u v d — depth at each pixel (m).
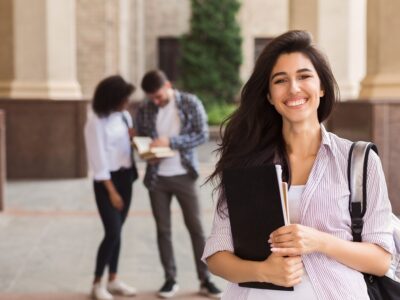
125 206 6.81
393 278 2.97
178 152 6.80
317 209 2.86
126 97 6.51
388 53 11.22
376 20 11.34
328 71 2.97
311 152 3.00
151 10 34.94
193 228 6.93
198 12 33.62
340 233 2.85
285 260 2.71
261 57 2.98
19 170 15.97
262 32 35.28
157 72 6.75
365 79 11.62
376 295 2.88
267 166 2.72
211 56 33.78
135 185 15.46
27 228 10.48
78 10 25.00
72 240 9.67
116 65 25.78
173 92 6.85
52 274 7.90
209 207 12.33
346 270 2.83
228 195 2.81
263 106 3.04
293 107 2.92
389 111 10.78
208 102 33.34
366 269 2.83
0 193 11.83
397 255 3.05
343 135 11.98
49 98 15.84
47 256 8.74
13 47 15.97
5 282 7.57
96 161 6.53
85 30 25.09
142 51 33.56
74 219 11.23
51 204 12.64
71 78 16.23
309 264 2.83
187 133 6.78
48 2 15.81
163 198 6.94
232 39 33.69
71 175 16.08
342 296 2.78
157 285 7.47
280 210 2.71
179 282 7.56
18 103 15.80
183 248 9.22
